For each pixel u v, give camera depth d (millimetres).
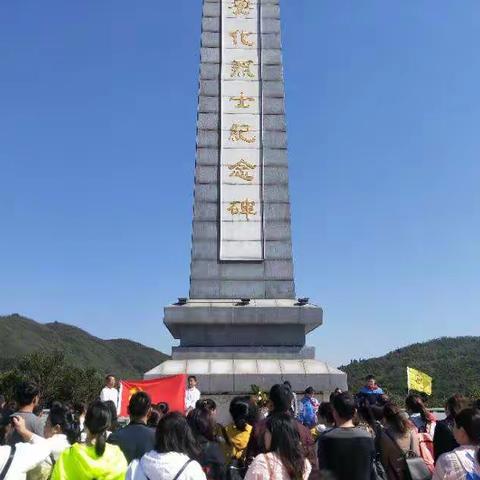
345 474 7023
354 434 7195
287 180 26516
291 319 24312
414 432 9008
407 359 91188
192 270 25609
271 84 27500
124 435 7914
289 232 26078
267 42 28016
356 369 92312
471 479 6492
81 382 44656
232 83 27391
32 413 8914
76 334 116875
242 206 26188
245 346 24375
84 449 6703
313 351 24469
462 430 6895
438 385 77188
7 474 6680
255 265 25734
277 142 26875
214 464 8250
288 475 6348
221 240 25859
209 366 23578
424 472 8344
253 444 7730
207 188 26281
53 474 6621
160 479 6062
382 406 10375
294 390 23219
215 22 28172
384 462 8844
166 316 24203
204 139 26719
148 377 23047
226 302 24828
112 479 6664
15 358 77500
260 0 28578
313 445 7570
